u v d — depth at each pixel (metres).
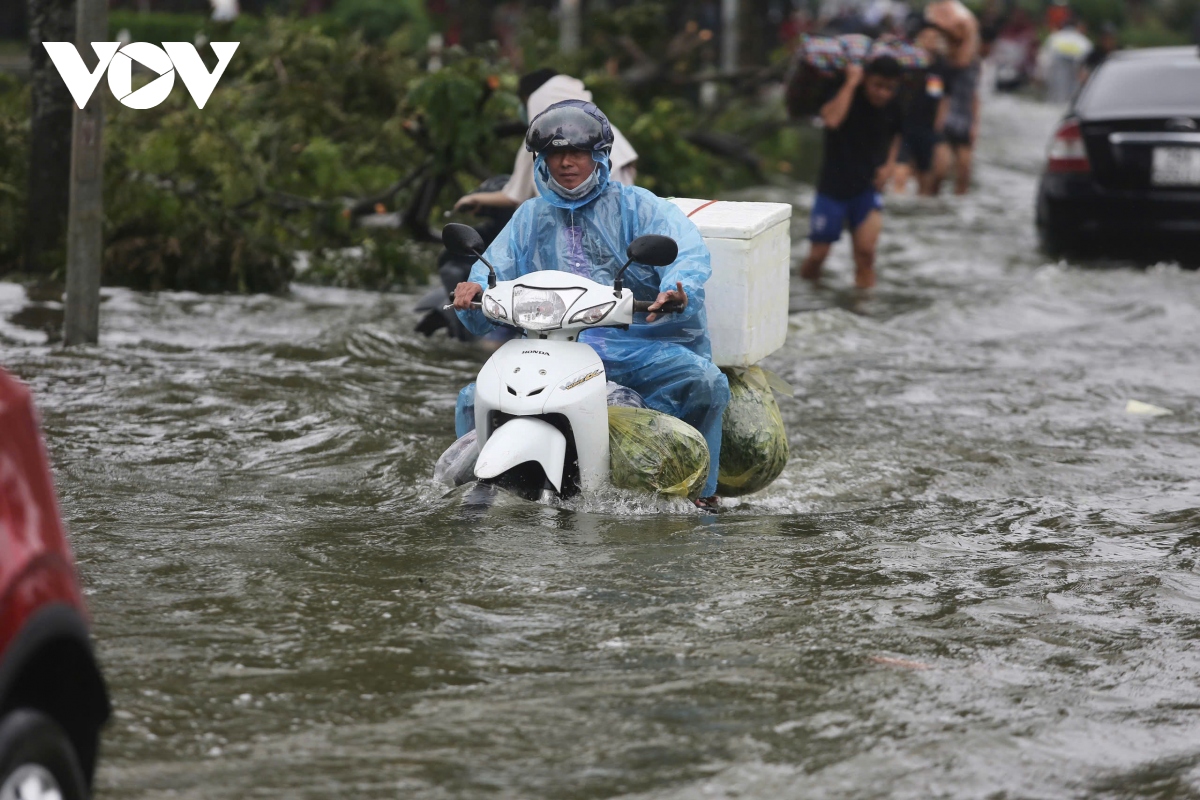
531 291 15.87
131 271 32.41
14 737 7.82
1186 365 27.05
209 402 22.02
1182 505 18.30
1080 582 15.05
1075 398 24.20
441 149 33.34
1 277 32.94
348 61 41.75
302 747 10.64
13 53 83.50
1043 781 10.49
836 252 41.31
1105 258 41.72
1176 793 10.38
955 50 53.16
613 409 16.78
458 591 14.05
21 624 7.92
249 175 36.06
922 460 20.14
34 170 33.22
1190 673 12.64
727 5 76.69
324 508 17.02
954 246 42.56
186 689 11.59
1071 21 137.88
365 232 35.16
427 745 10.72
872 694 11.86
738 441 17.69
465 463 16.92
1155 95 41.81
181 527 16.06
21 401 8.71
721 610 13.75
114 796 9.80
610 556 15.24
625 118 44.28
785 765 10.53
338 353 26.06
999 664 12.65
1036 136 82.06
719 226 17.39
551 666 12.27
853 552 15.84
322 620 13.23
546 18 54.28
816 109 34.81
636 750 10.71
